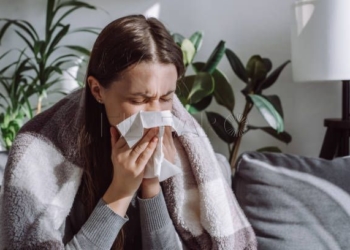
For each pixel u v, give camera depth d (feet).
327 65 4.07
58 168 2.32
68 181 2.32
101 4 5.47
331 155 4.51
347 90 4.51
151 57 1.99
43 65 4.91
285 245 2.98
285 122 5.27
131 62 1.98
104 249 2.22
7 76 5.57
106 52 2.06
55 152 2.33
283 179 3.19
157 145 2.20
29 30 5.15
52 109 2.52
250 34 5.24
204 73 4.30
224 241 2.67
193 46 4.43
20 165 2.22
